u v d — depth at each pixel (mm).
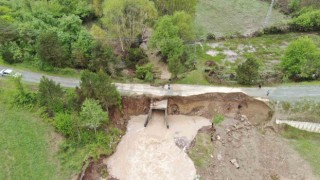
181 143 57312
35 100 58875
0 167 49719
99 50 63375
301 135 57906
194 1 78500
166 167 53594
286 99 60188
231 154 55219
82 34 67625
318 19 83688
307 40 63844
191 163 54125
